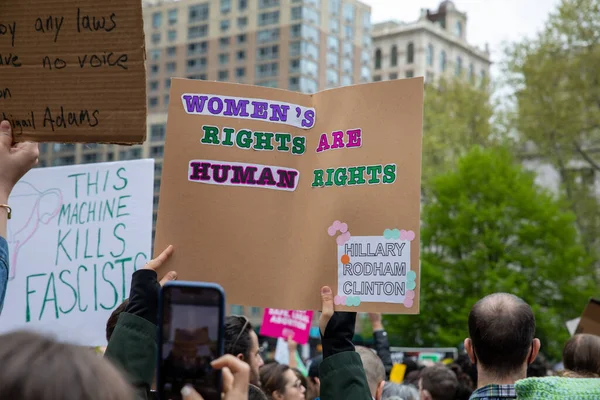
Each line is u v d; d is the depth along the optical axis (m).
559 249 32.09
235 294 3.16
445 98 40.00
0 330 4.61
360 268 3.08
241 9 77.00
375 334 6.46
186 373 1.86
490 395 3.04
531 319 3.11
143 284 2.71
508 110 33.97
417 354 18.67
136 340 2.62
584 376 4.13
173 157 3.20
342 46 82.12
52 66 2.92
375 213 3.09
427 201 38.94
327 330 2.95
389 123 3.12
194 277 3.17
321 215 3.16
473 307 3.21
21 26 2.93
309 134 3.24
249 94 3.24
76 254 4.59
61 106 2.91
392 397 5.49
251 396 3.92
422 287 33.12
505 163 33.56
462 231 32.47
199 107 3.22
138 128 2.87
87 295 4.55
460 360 8.12
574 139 32.47
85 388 1.28
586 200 33.88
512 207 32.81
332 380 2.76
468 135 39.09
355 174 3.14
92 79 2.90
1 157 2.79
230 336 4.02
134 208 4.53
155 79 77.12
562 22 31.38
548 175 42.03
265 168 3.21
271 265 3.17
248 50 76.38
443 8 106.94
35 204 4.69
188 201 3.19
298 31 75.75
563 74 31.62
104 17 2.89
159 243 3.17
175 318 1.88
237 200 3.20
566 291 31.95
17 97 2.93
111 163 4.58
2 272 2.46
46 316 4.59
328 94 3.22
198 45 77.19
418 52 100.12
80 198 4.62
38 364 1.28
